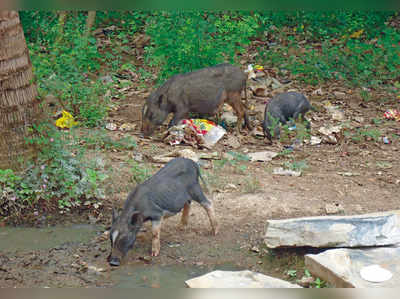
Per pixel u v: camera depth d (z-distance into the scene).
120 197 8.25
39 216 7.80
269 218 7.59
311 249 6.67
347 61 14.03
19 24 7.94
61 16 13.44
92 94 11.16
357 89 13.76
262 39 16.42
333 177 9.02
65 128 10.65
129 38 16.12
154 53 12.11
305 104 11.05
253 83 13.40
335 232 6.52
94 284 6.11
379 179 8.98
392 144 10.66
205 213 7.80
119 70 13.84
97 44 15.40
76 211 7.96
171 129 10.56
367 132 10.79
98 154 9.45
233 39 12.19
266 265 6.61
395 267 6.02
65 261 6.66
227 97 11.01
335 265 5.95
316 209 7.79
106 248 6.98
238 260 6.71
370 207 7.86
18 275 6.29
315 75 14.09
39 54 11.12
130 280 6.20
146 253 6.84
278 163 9.64
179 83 10.70
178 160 7.10
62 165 8.09
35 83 8.25
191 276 6.31
